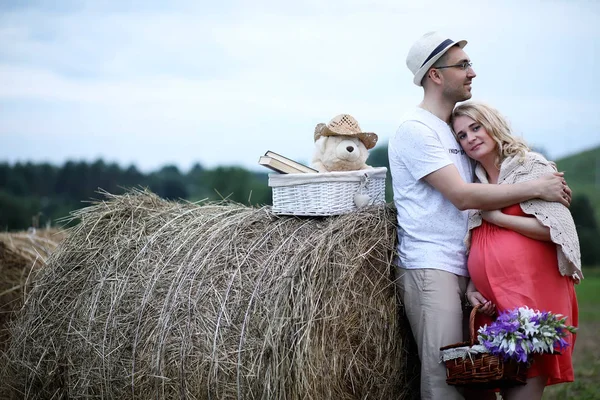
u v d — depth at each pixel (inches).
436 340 181.3
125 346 195.3
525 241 178.1
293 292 175.5
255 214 203.2
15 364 218.2
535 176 179.5
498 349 164.1
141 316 193.8
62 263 218.7
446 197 183.3
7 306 256.7
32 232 306.3
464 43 192.2
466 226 188.7
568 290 181.5
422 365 183.8
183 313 186.9
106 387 198.5
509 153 184.7
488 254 180.7
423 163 184.2
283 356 171.8
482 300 183.5
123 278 203.0
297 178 193.3
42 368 213.5
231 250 191.8
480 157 187.5
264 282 180.7
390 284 188.1
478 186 178.4
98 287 205.8
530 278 176.2
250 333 177.5
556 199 176.4
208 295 185.6
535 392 176.2
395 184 193.2
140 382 191.8
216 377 179.0
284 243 186.9
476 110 186.4
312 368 172.1
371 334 184.7
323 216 194.1
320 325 175.0
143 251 205.5
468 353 169.6
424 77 193.5
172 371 185.9
